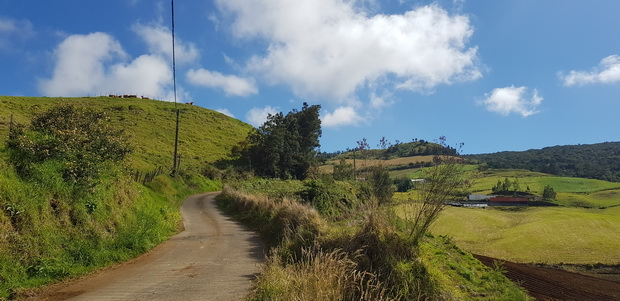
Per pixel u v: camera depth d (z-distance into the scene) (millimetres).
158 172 38844
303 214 12492
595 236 37812
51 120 12477
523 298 6590
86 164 11766
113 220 12422
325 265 5965
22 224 8680
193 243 13875
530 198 80938
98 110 14461
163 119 92625
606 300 12578
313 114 77312
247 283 7781
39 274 8023
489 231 39625
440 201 6859
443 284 6180
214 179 54875
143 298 6727
